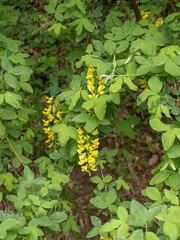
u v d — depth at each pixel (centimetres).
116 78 158
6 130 201
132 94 475
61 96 170
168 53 148
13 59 180
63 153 192
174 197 131
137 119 225
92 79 169
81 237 383
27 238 137
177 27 172
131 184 439
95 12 205
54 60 509
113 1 330
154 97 143
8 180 206
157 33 185
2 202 349
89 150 181
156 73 159
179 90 156
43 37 536
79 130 176
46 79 511
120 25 202
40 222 145
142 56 157
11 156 381
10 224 124
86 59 174
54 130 166
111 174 443
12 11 268
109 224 129
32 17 263
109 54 176
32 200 151
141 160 462
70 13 195
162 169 146
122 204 190
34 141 436
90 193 423
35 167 413
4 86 193
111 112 205
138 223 121
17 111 212
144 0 225
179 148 137
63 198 403
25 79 201
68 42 549
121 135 472
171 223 117
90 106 154
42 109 454
